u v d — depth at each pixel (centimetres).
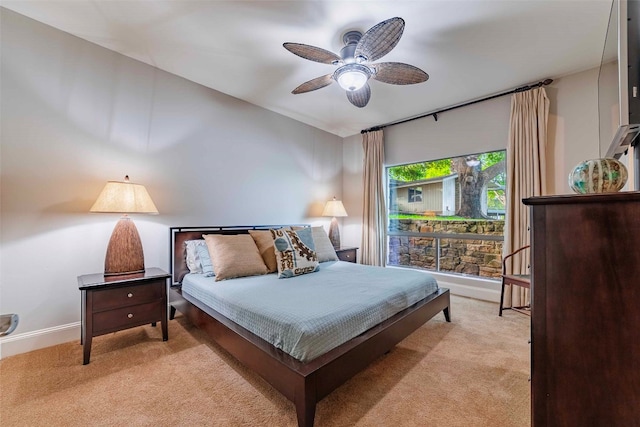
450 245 388
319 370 132
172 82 290
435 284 261
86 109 238
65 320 226
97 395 158
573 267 79
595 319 76
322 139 463
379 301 190
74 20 213
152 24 216
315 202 449
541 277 84
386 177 452
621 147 146
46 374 178
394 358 200
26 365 189
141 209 228
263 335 162
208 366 189
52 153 222
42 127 218
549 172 294
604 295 75
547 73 281
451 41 231
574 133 281
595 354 76
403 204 438
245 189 354
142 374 179
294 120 417
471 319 274
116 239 230
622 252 73
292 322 150
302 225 415
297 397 129
